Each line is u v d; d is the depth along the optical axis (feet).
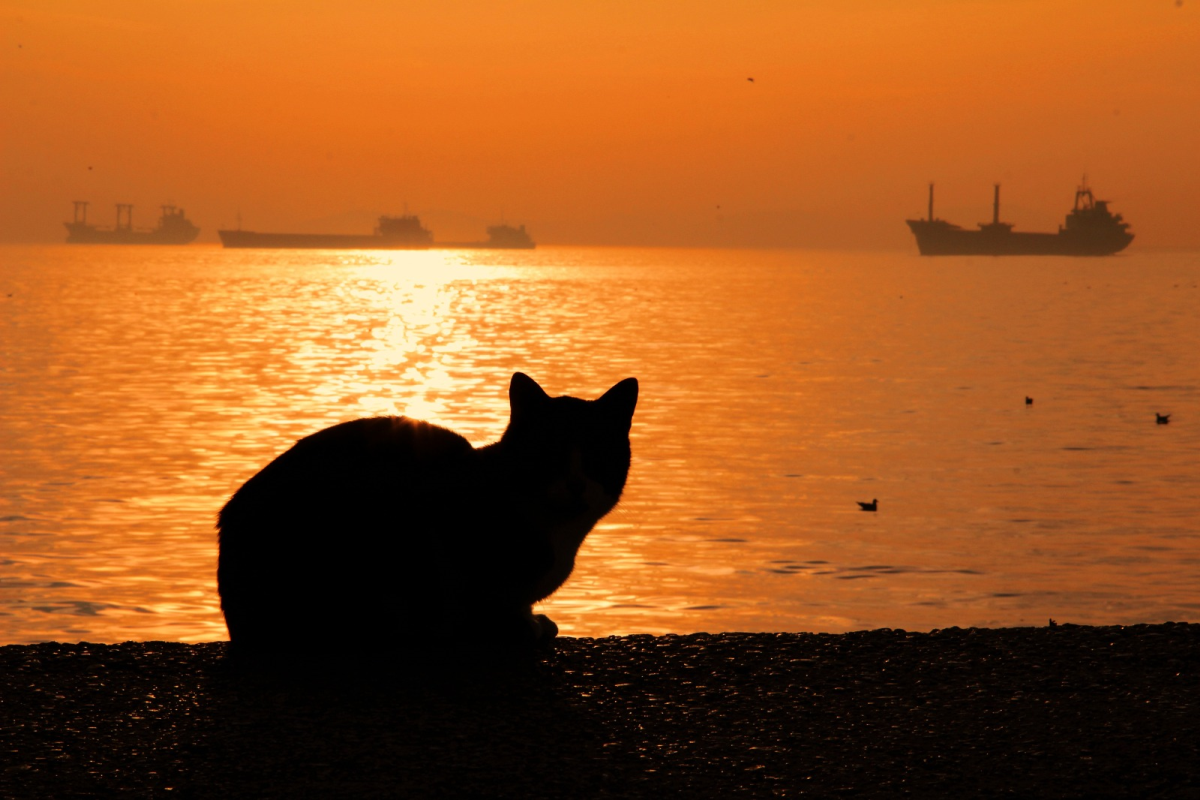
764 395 124.98
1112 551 59.31
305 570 13.01
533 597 13.93
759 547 58.90
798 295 368.48
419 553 13.23
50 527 61.11
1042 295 368.48
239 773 9.75
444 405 113.50
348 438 13.53
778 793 9.44
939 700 11.71
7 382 129.59
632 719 11.19
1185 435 99.81
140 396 118.73
